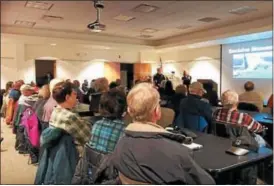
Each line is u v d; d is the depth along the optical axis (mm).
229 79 9133
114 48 10789
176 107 4250
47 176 1973
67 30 9023
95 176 1506
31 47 9844
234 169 1641
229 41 8617
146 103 1250
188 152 1195
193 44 9375
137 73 12008
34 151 3768
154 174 1109
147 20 7355
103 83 3902
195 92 3314
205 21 7527
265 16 6926
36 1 5586
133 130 1221
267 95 7887
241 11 6430
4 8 6109
